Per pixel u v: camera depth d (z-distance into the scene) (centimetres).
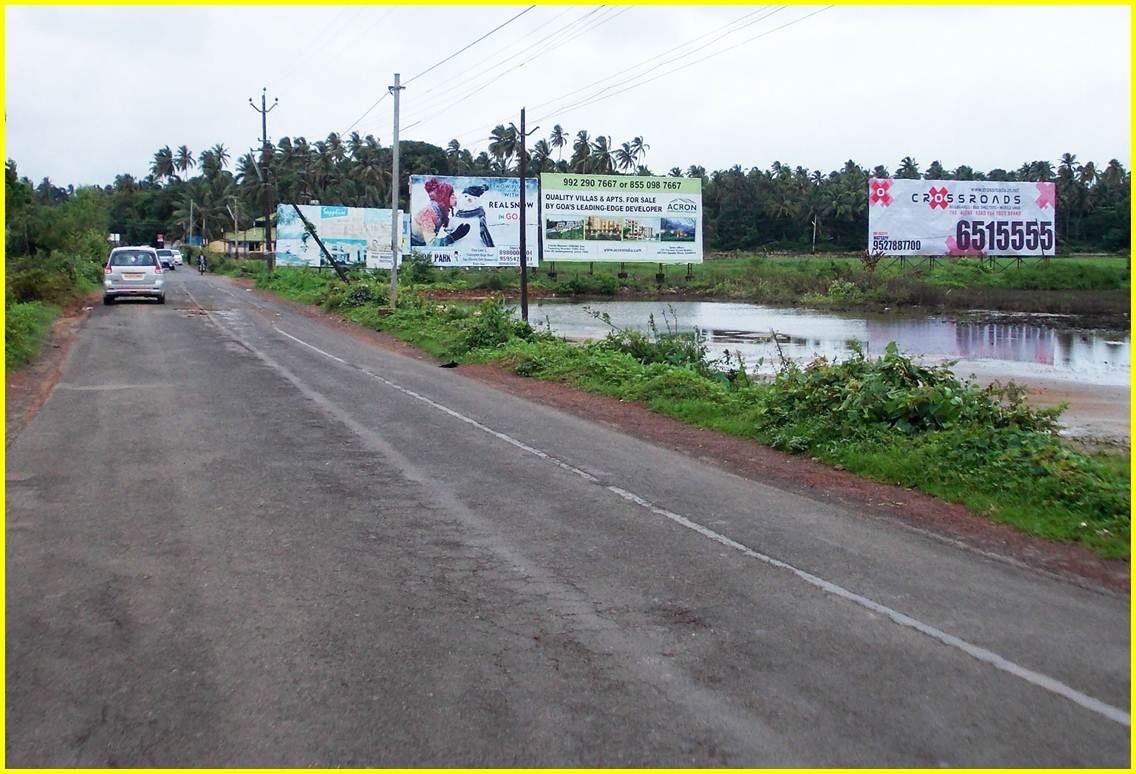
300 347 2034
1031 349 2523
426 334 2272
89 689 452
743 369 1680
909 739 418
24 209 3603
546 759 396
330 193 9469
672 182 4747
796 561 668
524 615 554
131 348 1878
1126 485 840
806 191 9312
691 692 459
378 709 436
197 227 11169
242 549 663
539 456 1009
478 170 8962
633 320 3469
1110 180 8244
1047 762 402
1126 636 544
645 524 754
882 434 1044
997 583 633
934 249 4872
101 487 823
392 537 701
